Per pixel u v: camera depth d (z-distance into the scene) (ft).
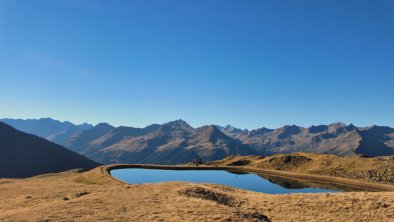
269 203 147.23
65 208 121.60
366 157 397.19
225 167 419.74
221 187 205.36
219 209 115.75
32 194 210.79
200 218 102.99
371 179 311.06
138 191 168.96
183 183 193.77
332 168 368.68
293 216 128.26
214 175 371.56
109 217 105.19
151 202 130.93
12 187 256.52
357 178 321.73
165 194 151.84
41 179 378.32
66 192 204.54
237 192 196.85
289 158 435.53
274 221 122.93
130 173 367.04
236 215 108.68
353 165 358.84
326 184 309.83
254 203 150.10
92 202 132.46
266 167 430.20
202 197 150.30
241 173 388.37
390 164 335.67
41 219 102.83
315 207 136.56
